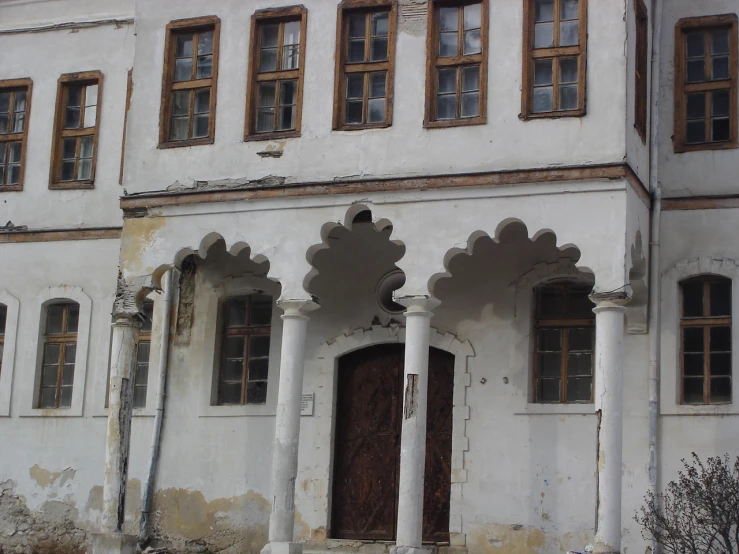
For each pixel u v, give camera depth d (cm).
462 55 1684
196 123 1806
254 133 1761
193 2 1825
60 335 2059
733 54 1759
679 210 1738
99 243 2048
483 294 1806
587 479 1706
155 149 1797
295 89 1762
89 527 1955
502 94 1644
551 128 1612
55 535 1972
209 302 1953
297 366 1680
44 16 2155
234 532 1864
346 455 1867
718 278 1719
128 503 1927
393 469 1844
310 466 1852
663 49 1789
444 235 1631
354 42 1742
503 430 1759
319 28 1750
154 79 1823
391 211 1661
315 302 1694
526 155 1616
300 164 1719
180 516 1895
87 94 2122
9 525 1995
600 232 1563
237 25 1795
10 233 2095
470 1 1695
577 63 1627
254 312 1953
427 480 1820
